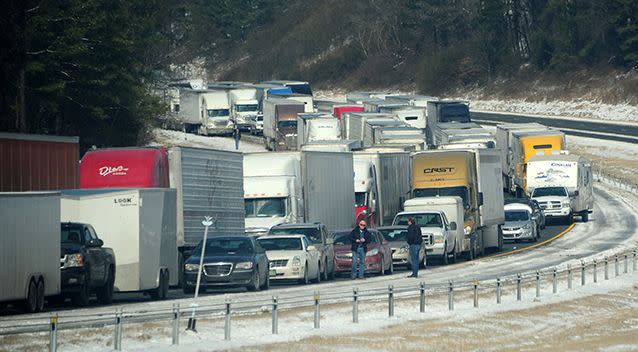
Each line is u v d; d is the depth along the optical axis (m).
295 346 70.62
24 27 172.12
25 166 117.75
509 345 79.81
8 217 80.12
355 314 83.00
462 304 99.75
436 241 142.38
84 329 72.31
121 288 96.75
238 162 132.38
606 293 116.00
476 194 160.50
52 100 188.88
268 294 100.31
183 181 116.44
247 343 70.44
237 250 107.25
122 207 97.06
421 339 78.38
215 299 94.25
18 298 80.88
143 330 73.25
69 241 90.62
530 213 187.50
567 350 79.00
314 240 122.94
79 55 186.62
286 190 136.75
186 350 65.94
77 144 131.00
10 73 172.75
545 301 105.94
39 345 65.12
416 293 103.88
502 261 150.62
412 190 159.00
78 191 98.75
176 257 107.44
